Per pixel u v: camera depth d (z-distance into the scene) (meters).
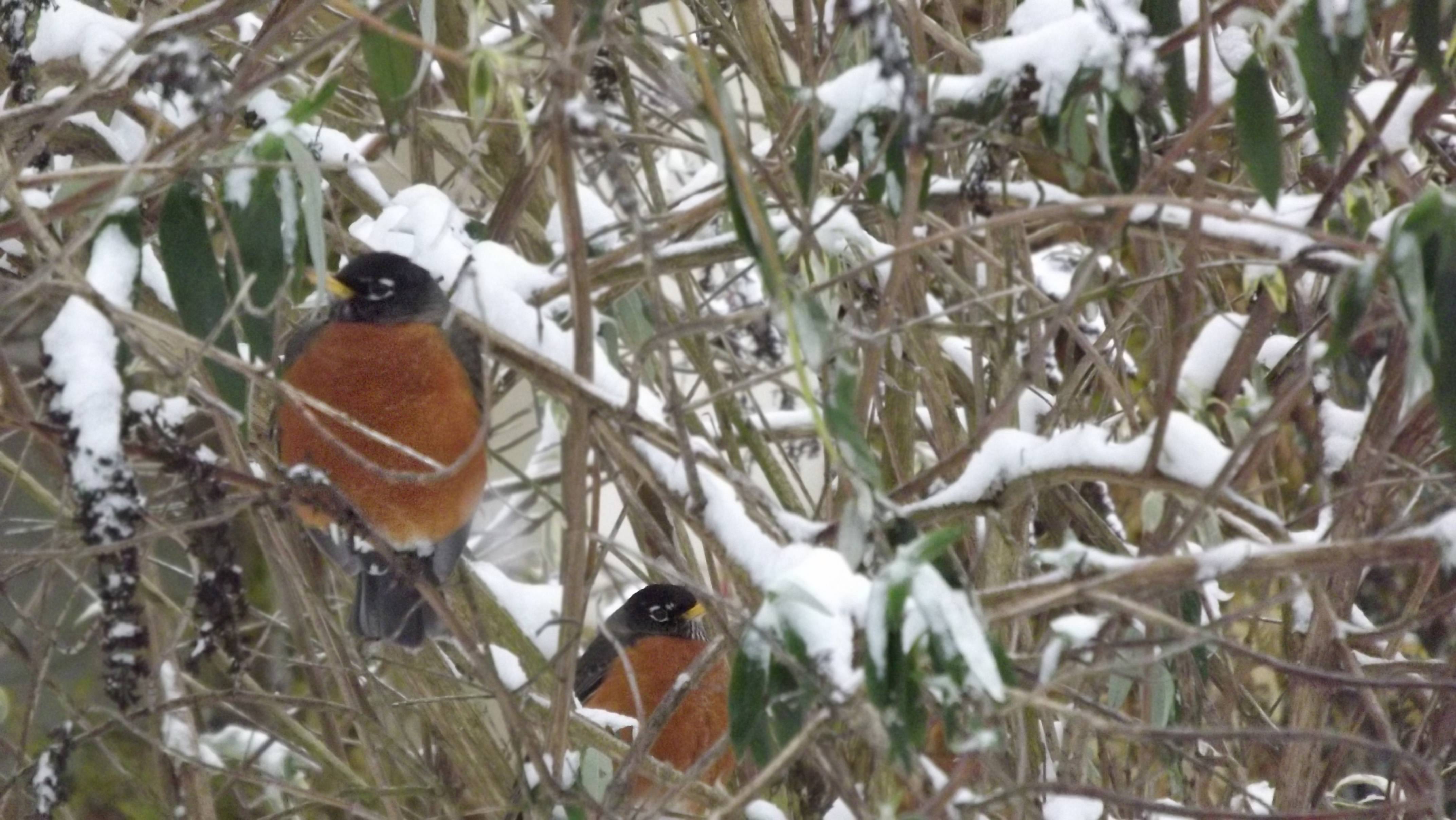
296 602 6.81
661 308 4.47
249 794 8.16
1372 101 5.62
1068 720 6.12
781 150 5.16
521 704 5.71
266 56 5.52
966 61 6.06
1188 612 5.62
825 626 4.04
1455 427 4.28
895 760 3.97
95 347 4.27
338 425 5.50
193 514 4.53
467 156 6.32
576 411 4.67
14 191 4.46
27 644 8.46
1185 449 4.82
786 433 7.07
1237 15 4.97
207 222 6.12
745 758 6.43
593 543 6.18
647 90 6.84
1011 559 6.41
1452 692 5.64
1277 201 4.77
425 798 6.54
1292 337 6.75
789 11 8.68
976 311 6.64
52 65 5.81
